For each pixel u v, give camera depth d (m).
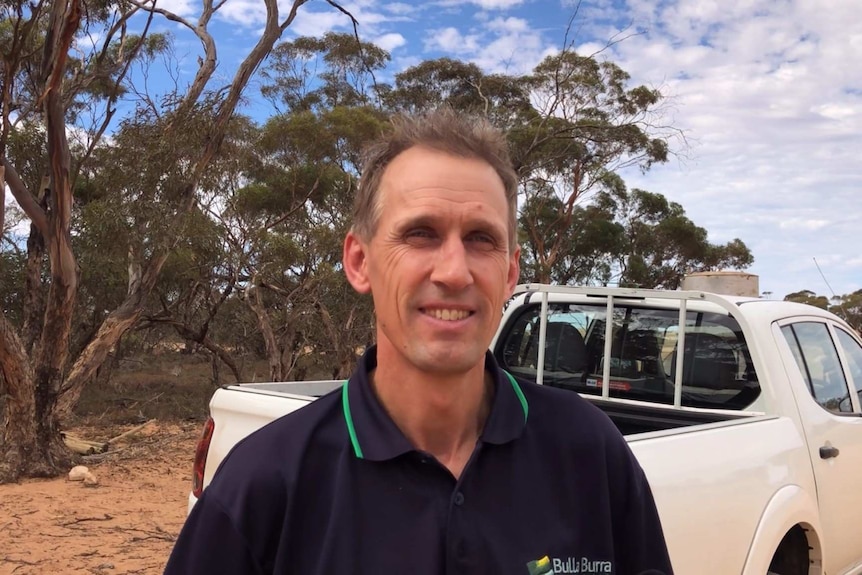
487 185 1.36
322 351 16.16
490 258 1.36
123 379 19.69
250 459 1.33
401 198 1.35
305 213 17.27
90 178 14.57
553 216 32.34
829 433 3.57
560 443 1.42
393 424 1.31
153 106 11.02
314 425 1.35
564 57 21.73
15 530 6.22
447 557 1.25
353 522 1.27
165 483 8.40
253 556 1.28
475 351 1.33
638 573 1.46
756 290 4.64
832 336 4.13
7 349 8.18
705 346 3.84
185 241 10.85
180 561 1.30
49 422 8.66
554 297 4.56
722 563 2.64
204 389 17.98
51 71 8.70
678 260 38.94
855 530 3.76
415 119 1.43
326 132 16.92
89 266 12.76
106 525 6.50
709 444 2.79
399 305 1.33
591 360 4.37
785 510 2.97
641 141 22.88
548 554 1.31
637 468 1.51
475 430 1.41
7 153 12.77
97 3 11.71
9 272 14.74
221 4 12.31
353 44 23.58
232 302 17.42
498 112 23.03
